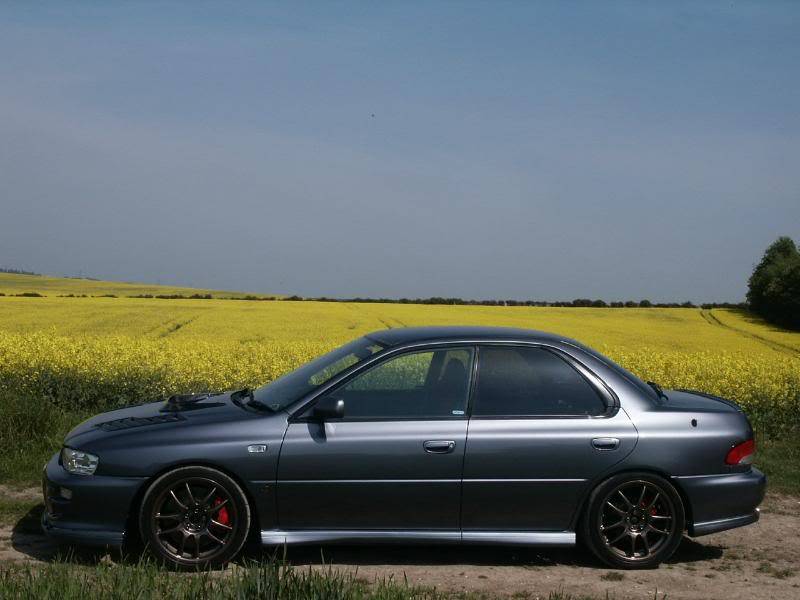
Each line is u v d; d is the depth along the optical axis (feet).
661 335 123.95
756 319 191.83
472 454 16.52
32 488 21.81
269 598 11.60
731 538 19.54
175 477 15.97
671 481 17.19
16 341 44.50
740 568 17.17
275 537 16.19
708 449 17.20
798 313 181.78
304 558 16.98
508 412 16.97
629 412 17.24
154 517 15.89
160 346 49.90
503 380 17.29
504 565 16.94
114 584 12.12
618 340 111.45
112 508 15.85
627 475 16.94
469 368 17.29
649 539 17.28
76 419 29.53
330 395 16.78
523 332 18.30
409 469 16.35
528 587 15.40
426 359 17.30
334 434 16.35
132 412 18.29
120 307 141.79
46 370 35.35
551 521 16.84
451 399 16.97
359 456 16.26
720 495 17.17
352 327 109.40
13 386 35.01
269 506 16.20
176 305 152.76
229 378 40.14
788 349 110.01
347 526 16.42
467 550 17.94
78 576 12.76
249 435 16.24
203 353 45.24
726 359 47.16
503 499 16.62
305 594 11.73
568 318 153.69
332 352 19.62
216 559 15.97
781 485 24.68
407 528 16.51
